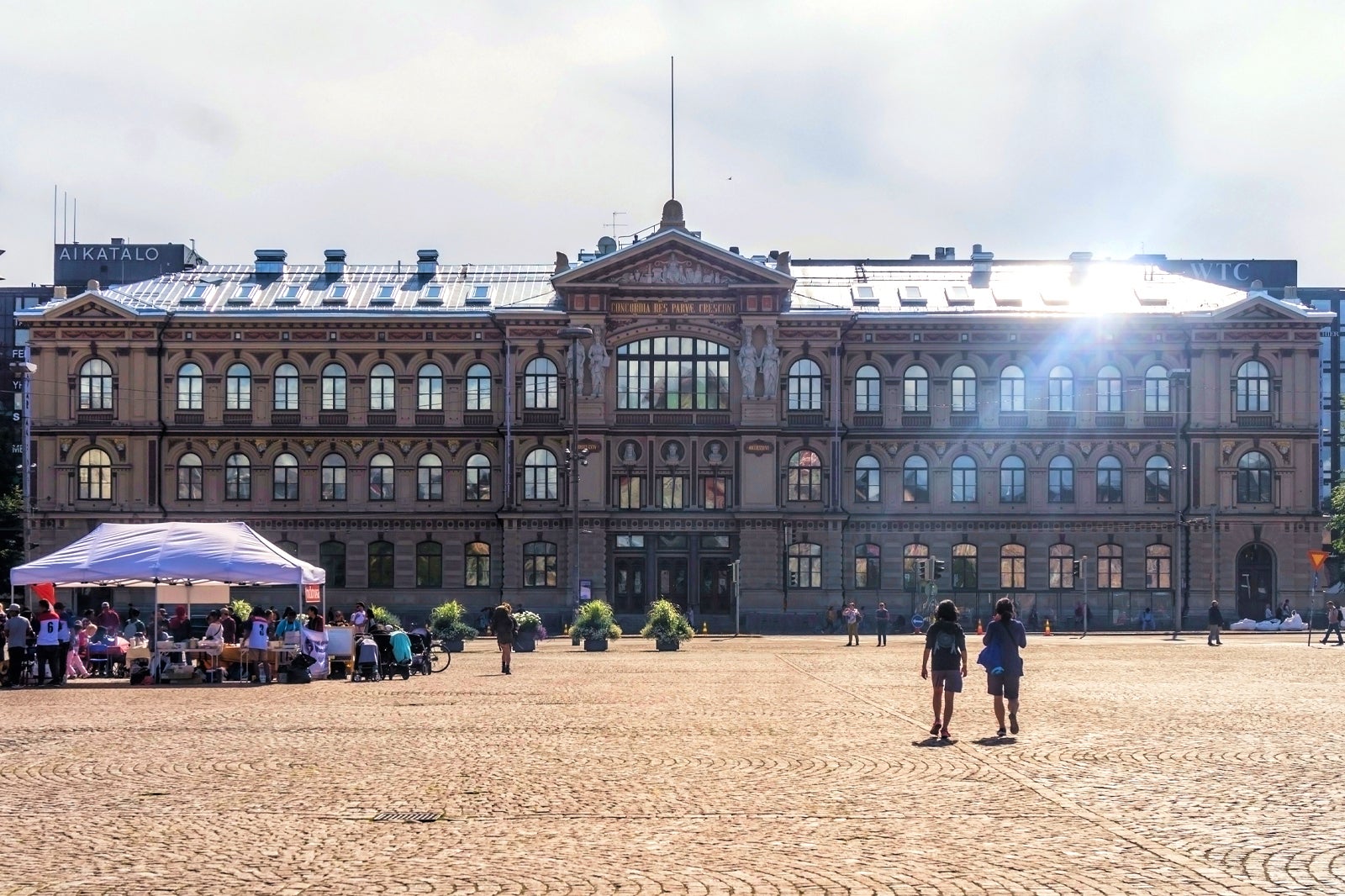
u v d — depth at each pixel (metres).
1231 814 23.20
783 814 23.56
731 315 108.12
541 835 21.86
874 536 110.00
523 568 108.00
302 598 58.47
